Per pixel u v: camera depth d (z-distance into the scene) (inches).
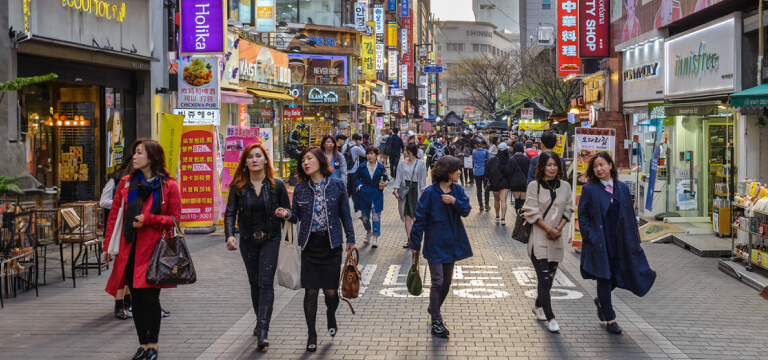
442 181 279.9
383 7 1932.8
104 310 318.7
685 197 551.2
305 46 1446.9
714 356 250.4
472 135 1343.5
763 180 488.7
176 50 667.4
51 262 438.3
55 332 281.9
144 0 576.7
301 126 889.5
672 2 653.9
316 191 260.1
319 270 257.9
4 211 342.3
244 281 381.1
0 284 326.6
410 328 288.4
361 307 325.7
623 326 290.2
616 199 280.2
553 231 282.2
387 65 2208.4
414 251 278.4
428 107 3646.7
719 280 386.0
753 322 298.0
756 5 521.0
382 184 502.6
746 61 529.3
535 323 296.4
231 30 794.2
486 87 2534.5
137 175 252.8
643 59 770.2
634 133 796.0
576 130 466.3
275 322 298.2
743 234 410.3
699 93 599.5
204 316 307.4
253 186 269.0
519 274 405.7
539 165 288.8
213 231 561.6
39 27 451.2
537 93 1764.3
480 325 293.1
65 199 580.4
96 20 514.6
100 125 577.3
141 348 247.1
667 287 368.2
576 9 953.5
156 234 248.5
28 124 535.5
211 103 599.2
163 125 529.3
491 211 746.8
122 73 585.0
